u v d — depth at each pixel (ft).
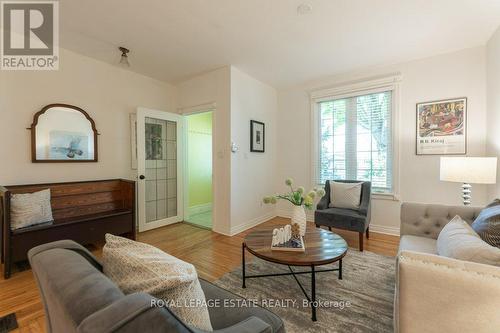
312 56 10.10
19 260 7.28
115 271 2.80
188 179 15.51
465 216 6.37
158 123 12.64
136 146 12.03
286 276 7.23
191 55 10.04
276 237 6.23
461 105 9.46
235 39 8.70
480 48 9.12
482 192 9.29
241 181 11.98
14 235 7.19
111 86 11.13
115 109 11.30
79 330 1.62
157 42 8.94
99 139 10.75
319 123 13.30
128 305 1.75
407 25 7.78
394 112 10.82
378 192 11.32
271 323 3.30
